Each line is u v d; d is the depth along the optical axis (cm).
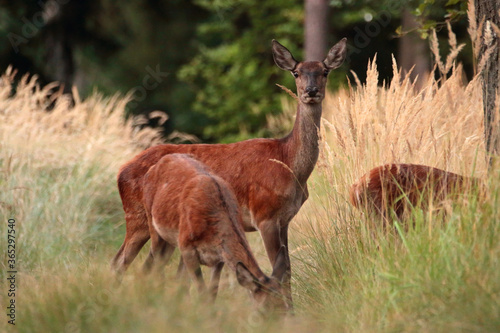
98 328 796
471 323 745
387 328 793
